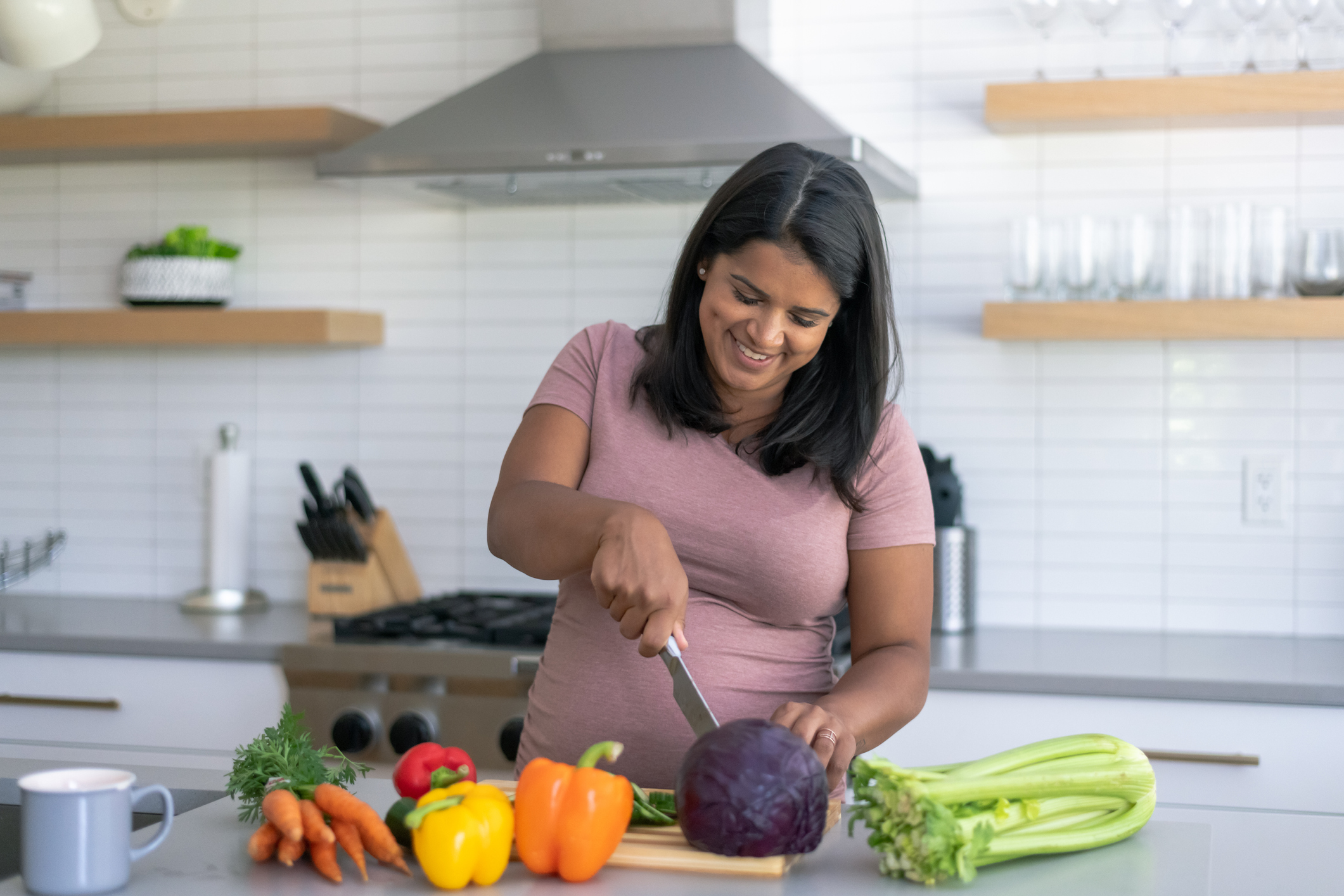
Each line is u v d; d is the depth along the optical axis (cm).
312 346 272
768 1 250
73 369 282
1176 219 221
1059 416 241
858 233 113
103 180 280
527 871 92
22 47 189
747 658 125
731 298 113
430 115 229
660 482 124
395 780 108
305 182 272
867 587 126
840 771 101
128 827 89
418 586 262
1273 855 108
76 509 282
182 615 254
